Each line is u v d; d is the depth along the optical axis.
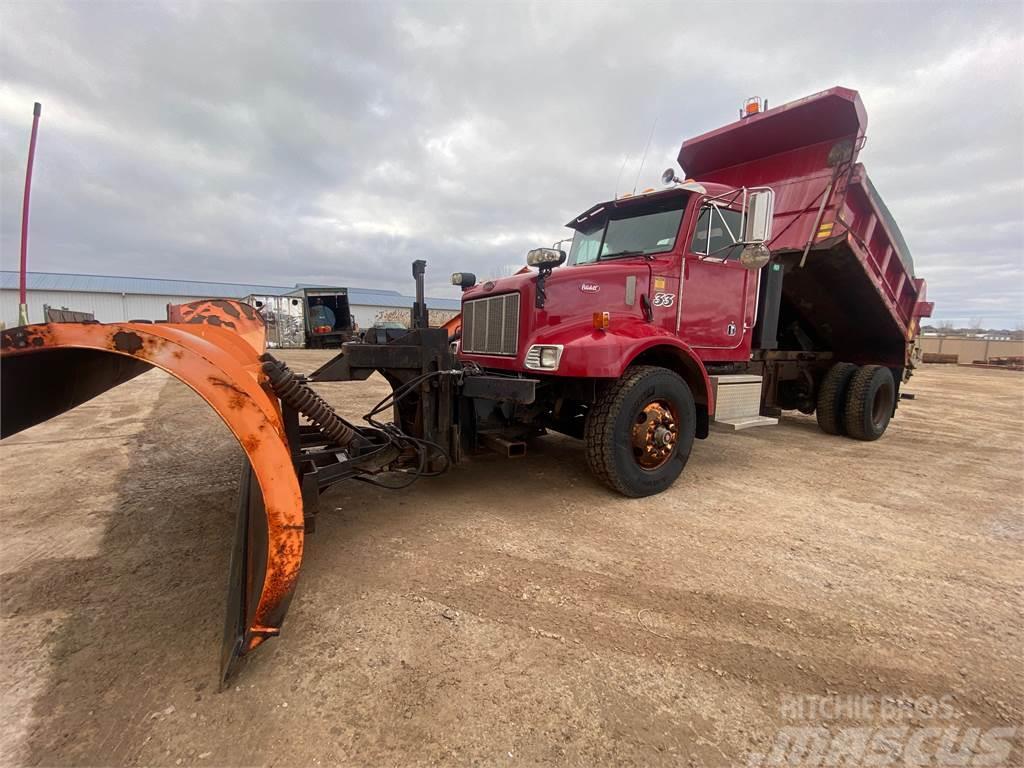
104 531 3.11
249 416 1.73
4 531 3.10
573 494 3.93
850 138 4.88
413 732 1.61
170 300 46.19
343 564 2.73
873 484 4.39
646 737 1.62
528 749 1.56
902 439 6.55
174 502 3.61
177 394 8.92
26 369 1.67
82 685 1.79
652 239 4.54
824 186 5.27
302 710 1.70
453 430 3.47
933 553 3.01
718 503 3.80
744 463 5.04
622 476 3.70
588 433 3.75
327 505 3.63
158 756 1.50
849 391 6.15
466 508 3.60
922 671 1.96
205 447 5.17
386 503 3.68
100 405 7.74
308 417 2.55
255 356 2.45
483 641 2.08
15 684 1.79
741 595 2.48
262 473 1.75
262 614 1.79
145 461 4.65
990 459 5.46
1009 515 3.67
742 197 4.49
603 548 2.97
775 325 5.28
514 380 3.21
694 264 4.42
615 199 4.82
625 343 3.63
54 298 41.09
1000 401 11.57
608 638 2.12
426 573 2.64
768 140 5.61
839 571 2.75
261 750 1.53
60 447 5.15
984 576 2.73
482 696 1.78
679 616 2.29
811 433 6.79
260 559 2.00
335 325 27.69
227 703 1.72
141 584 2.48
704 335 4.55
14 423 1.78
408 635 2.11
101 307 43.12
